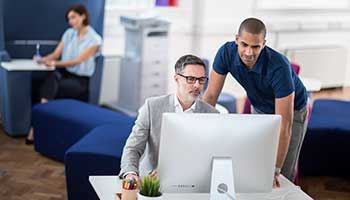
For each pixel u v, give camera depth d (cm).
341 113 513
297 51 776
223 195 235
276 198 256
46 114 489
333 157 482
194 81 258
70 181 374
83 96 564
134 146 267
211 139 232
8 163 482
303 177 484
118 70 677
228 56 291
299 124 312
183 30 699
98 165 366
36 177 454
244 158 238
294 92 285
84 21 556
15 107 539
